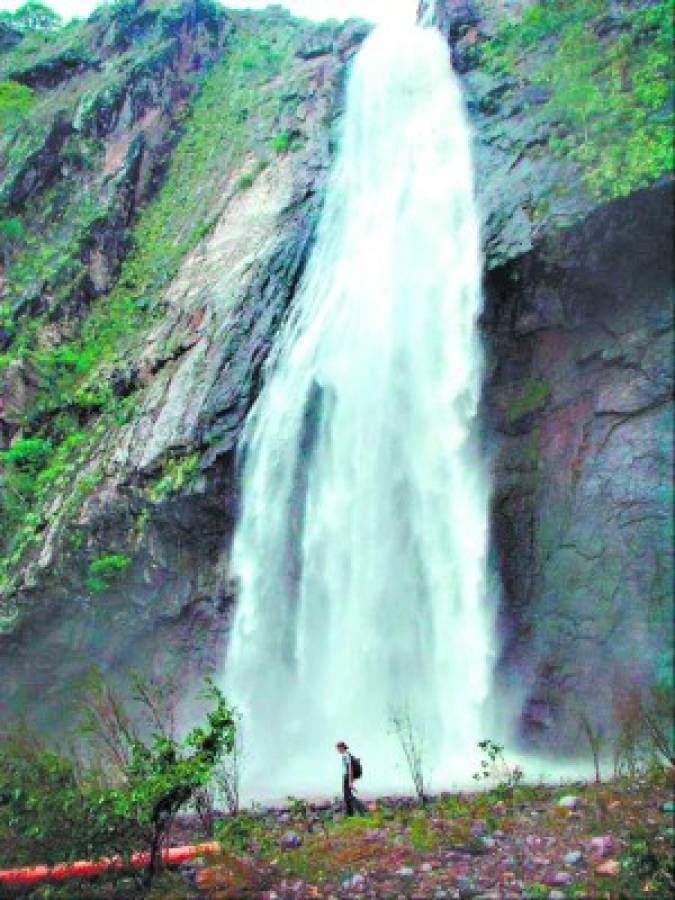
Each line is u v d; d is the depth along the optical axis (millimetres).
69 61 42812
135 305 30547
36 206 35562
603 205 15227
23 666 23031
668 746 11828
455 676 16375
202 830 10875
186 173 35906
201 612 21422
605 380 15617
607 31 19562
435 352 18719
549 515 15828
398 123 24484
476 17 24797
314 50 36625
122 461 23391
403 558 17859
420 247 20250
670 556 13719
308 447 20453
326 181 26953
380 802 11867
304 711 18359
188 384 23719
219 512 21625
